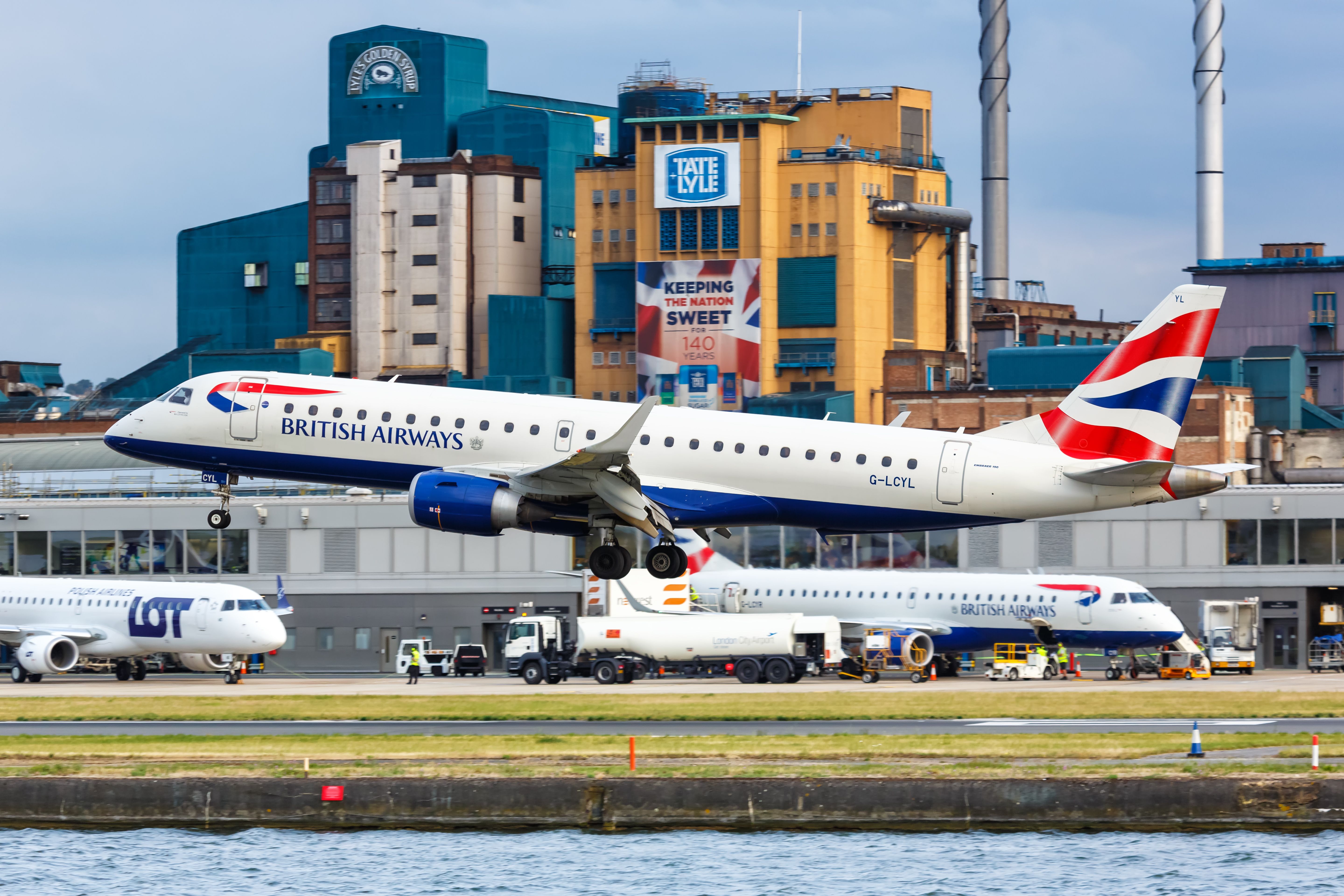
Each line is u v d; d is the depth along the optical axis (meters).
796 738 190.50
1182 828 164.50
